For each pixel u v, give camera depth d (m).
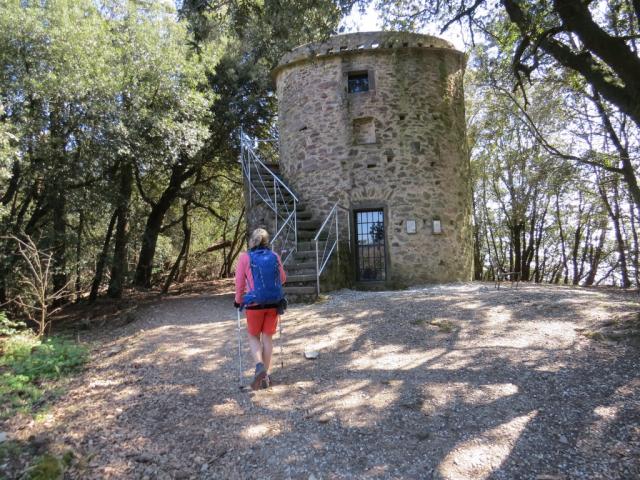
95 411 3.96
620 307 6.32
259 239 4.33
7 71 8.46
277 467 2.93
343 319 6.75
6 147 7.57
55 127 9.36
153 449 3.21
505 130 15.80
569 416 3.31
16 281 9.52
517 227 18.02
